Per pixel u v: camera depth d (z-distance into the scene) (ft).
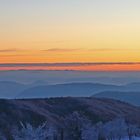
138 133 318.86
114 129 295.28
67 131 254.68
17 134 203.92
